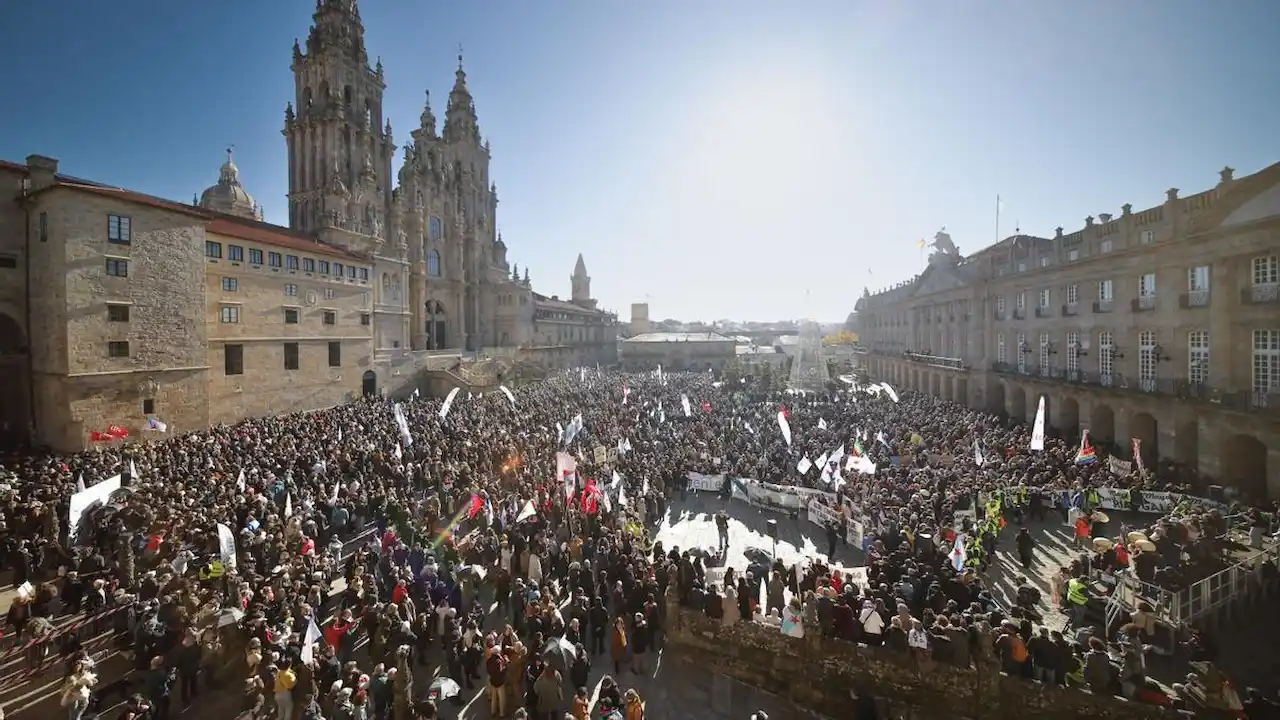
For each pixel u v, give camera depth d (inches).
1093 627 587.2
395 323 2551.7
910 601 617.3
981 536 842.8
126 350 1332.4
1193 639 553.9
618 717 423.5
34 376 1290.6
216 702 517.7
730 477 1195.3
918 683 534.9
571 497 917.2
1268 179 1001.5
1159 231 1290.6
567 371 3572.8
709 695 579.2
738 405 2153.1
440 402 1958.7
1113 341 1428.4
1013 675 512.4
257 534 700.0
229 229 1717.5
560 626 568.7
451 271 3425.2
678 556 704.4
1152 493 998.4
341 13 2859.3
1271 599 649.0
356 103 2896.2
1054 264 1660.9
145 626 519.2
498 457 1197.1
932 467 1163.9
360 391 2191.2
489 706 540.1
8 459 1077.8
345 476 1021.2
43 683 539.2
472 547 799.1
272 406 1815.9
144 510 755.4
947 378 2369.6
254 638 495.8
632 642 606.9
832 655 569.0
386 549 741.3
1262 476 1071.6
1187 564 669.3
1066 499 1026.7
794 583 710.5
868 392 2509.8
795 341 7480.3
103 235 1291.8
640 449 1362.0
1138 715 465.4
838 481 1063.6
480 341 3715.6
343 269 2129.7
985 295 2066.9
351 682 490.6
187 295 1469.0
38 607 575.8
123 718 410.0
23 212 1291.8
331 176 2704.2
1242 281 1068.5
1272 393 999.6
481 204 3909.9
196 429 1487.5
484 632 659.4
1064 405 1590.8
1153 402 1235.9
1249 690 442.9
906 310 3093.0
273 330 1827.0
